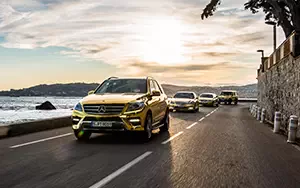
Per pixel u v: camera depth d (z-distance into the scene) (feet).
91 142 31.14
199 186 16.92
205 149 28.37
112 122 29.94
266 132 44.55
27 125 38.34
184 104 87.56
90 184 16.74
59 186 16.33
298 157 25.95
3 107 275.80
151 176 18.62
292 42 45.57
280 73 57.11
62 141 31.63
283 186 17.26
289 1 89.86
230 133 41.32
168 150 27.35
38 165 20.93
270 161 23.93
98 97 32.01
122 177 18.24
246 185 17.31
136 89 35.27
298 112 40.63
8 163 21.43
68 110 212.64
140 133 31.55
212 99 132.98
